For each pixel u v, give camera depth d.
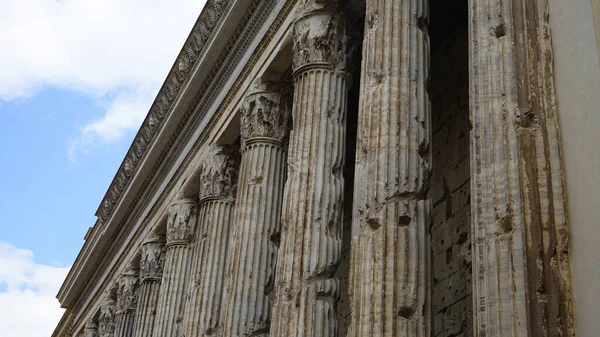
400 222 11.12
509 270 8.52
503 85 9.49
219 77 21.91
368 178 11.57
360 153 11.97
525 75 9.41
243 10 19.70
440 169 17.12
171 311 23.28
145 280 27.20
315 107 15.16
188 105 24.00
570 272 8.42
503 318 8.40
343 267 20.53
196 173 23.34
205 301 19.84
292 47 17.50
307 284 13.48
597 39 8.95
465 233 15.68
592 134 8.66
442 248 16.30
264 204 17.58
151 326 26.58
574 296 8.31
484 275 8.76
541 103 9.26
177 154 25.95
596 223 8.30
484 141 9.42
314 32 15.82
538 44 9.56
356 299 10.92
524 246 8.55
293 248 13.87
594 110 8.73
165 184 26.83
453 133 17.05
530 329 8.16
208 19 21.11
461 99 17.06
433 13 18.02
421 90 12.19
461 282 15.37
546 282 8.36
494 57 9.74
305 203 14.18
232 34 20.61
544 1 9.80
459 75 17.34
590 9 9.17
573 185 8.71
